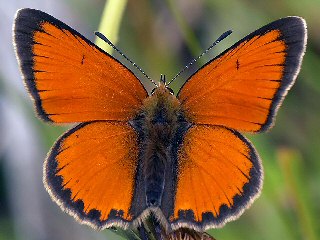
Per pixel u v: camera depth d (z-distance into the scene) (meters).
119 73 0.31
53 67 0.30
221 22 0.35
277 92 0.30
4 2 0.35
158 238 0.30
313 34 0.34
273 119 0.30
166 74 0.34
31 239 0.34
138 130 0.31
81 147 0.30
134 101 0.31
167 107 0.31
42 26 0.30
